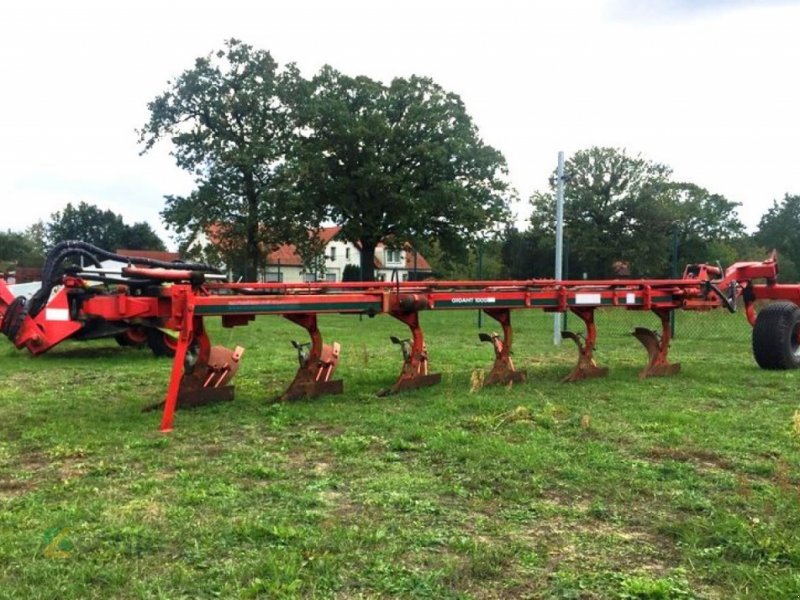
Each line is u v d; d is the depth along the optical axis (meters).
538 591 3.05
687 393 7.84
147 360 11.16
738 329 16.83
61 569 3.19
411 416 6.49
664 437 5.70
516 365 10.40
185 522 3.77
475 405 7.01
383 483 4.51
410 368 8.02
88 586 3.04
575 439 5.66
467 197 37.03
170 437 5.78
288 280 56.75
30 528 3.70
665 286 9.36
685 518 3.88
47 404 7.34
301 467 4.93
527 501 4.18
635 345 13.33
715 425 6.11
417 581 3.12
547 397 7.54
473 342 14.05
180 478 4.60
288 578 3.12
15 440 5.73
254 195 36.31
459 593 3.03
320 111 36.22
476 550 3.44
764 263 10.45
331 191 36.38
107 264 12.26
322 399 7.45
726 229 65.81
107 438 5.73
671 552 3.47
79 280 6.58
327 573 3.18
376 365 10.29
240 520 3.78
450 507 4.09
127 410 6.97
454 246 39.12
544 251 44.19
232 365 7.53
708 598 2.99
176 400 6.77
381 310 7.54
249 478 4.64
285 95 36.78
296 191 35.41
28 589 2.99
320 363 7.77
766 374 9.31
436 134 37.88
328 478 4.63
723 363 10.65
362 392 7.89
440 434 5.73
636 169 65.88
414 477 4.65
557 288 8.55
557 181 13.05
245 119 36.94
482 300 8.12
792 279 61.59
